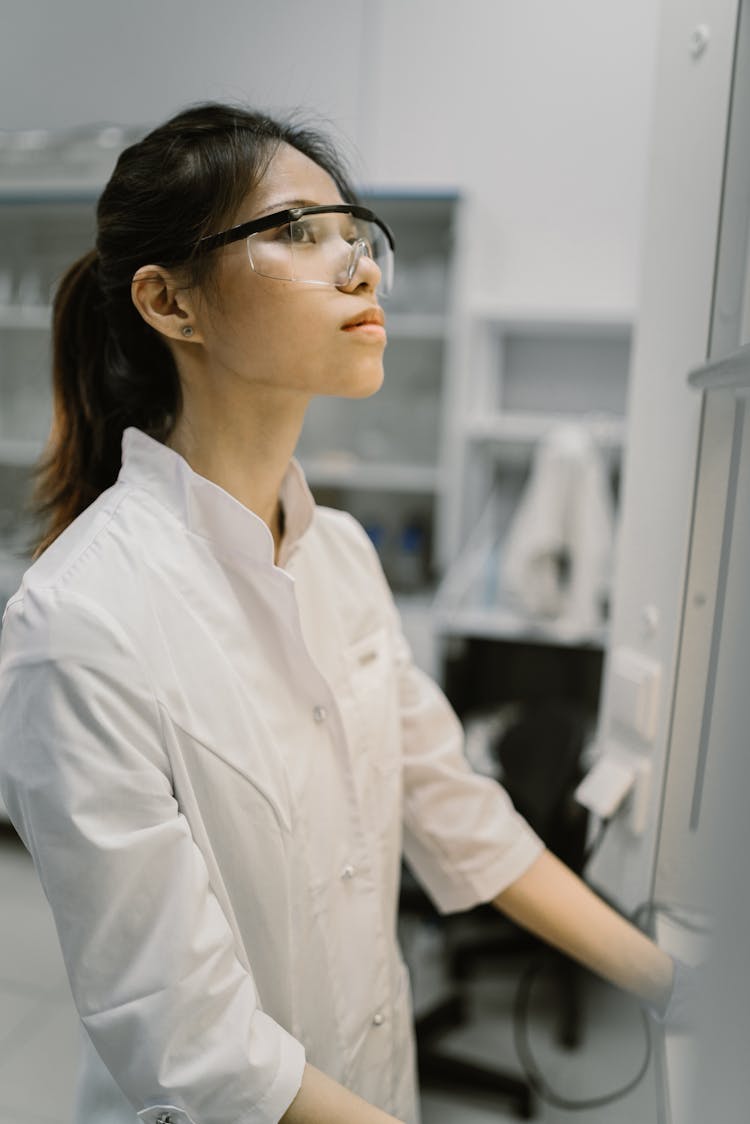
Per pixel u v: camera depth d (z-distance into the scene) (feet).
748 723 1.68
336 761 2.75
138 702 2.20
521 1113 5.89
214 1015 2.10
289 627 2.58
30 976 7.39
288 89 9.83
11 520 11.41
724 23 2.59
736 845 1.65
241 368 2.52
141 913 2.11
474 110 10.64
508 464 11.02
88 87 10.06
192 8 9.80
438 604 9.21
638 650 3.10
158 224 2.47
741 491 2.17
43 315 10.73
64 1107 5.88
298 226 2.43
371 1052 2.78
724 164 2.55
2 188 10.19
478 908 7.29
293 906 2.55
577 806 6.50
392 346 11.20
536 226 10.69
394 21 10.61
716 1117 1.64
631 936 2.85
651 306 3.09
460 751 3.35
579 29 10.30
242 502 2.77
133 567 2.39
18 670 2.17
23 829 2.22
